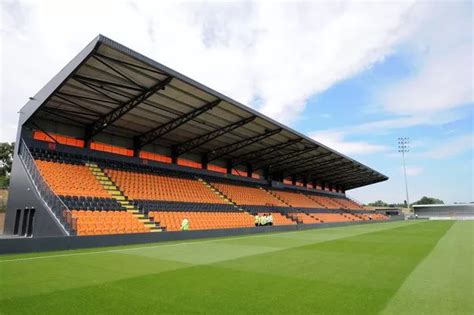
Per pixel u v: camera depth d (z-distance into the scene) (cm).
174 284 725
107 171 2345
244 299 609
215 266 957
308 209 4331
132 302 588
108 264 982
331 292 659
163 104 2141
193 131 2711
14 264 963
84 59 1477
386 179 6269
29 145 2084
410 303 583
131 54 1513
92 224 1667
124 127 2512
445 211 7631
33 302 587
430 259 1099
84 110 2145
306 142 3331
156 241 1670
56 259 1063
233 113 2380
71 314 525
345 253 1256
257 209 3334
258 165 4147
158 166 2872
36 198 1762
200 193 2938
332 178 5850
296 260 1077
